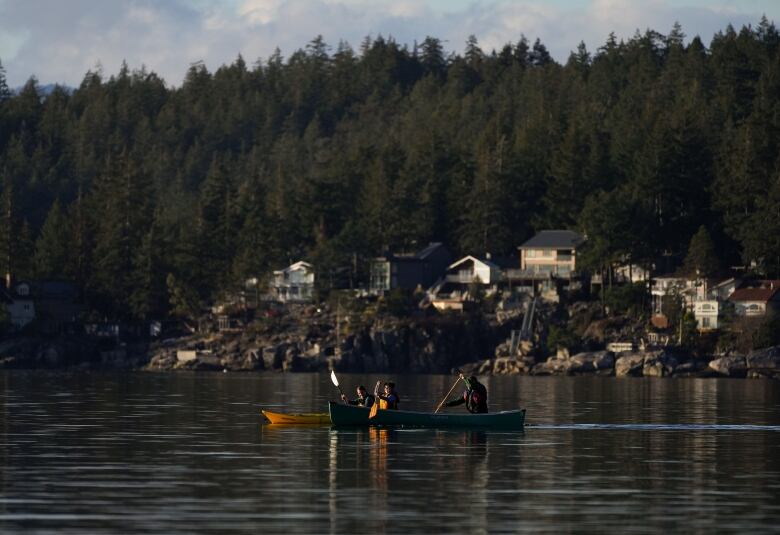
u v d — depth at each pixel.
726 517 62.31
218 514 62.59
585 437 103.44
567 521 61.16
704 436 105.38
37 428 110.31
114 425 114.25
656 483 73.81
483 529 59.09
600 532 58.47
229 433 105.69
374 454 88.75
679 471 79.44
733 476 77.06
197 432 106.62
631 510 64.25
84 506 64.69
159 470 78.94
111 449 91.50
